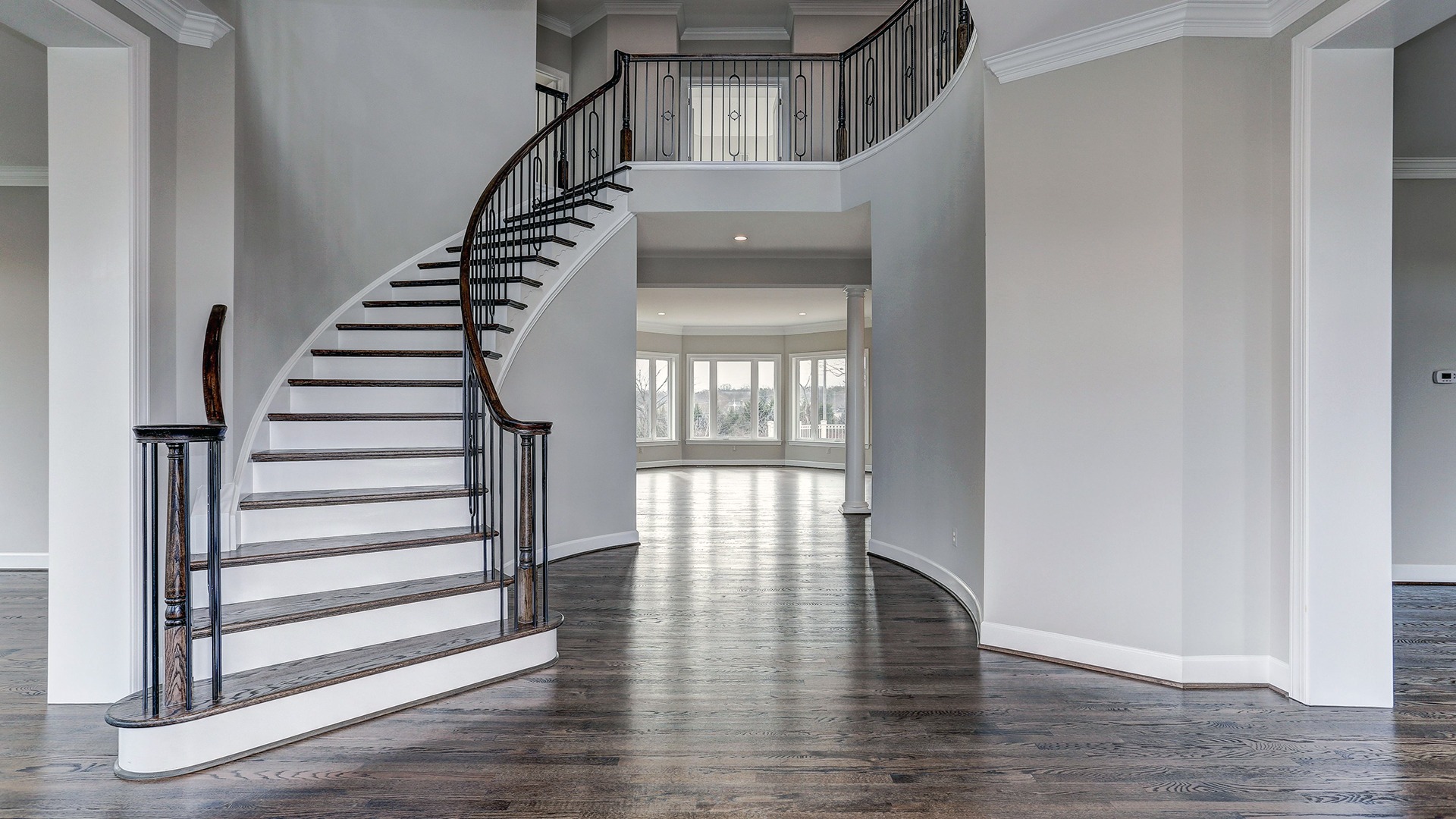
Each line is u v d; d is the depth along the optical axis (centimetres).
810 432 1517
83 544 309
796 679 339
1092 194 352
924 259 518
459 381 475
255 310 415
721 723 292
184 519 256
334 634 313
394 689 304
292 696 276
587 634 405
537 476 571
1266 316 328
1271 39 326
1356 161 303
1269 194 327
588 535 629
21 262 550
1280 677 323
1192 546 331
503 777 250
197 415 356
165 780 248
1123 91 343
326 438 432
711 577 538
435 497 390
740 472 1398
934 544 521
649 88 835
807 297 1150
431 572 370
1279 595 323
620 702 312
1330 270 305
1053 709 305
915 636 402
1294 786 246
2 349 549
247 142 402
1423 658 369
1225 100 327
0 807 232
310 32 482
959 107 454
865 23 823
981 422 426
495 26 639
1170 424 333
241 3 394
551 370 584
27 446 550
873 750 270
